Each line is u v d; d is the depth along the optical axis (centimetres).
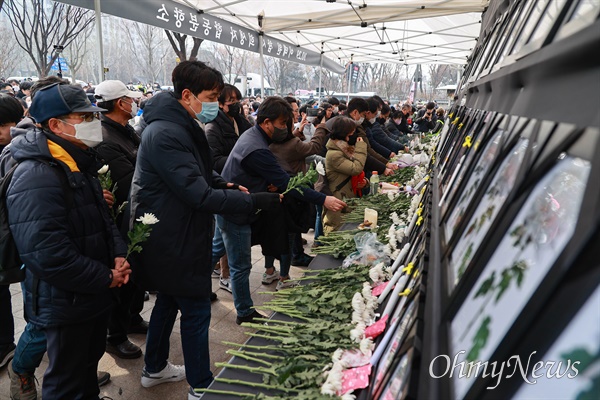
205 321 219
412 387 67
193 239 205
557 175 54
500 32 212
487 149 113
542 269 47
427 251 113
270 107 282
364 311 148
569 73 54
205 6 627
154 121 197
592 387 38
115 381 254
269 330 152
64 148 175
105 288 182
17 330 307
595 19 50
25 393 212
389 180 452
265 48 830
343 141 370
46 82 247
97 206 191
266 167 279
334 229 376
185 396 242
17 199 163
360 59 1459
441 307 75
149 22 498
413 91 2405
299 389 120
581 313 39
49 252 163
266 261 389
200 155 212
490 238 68
